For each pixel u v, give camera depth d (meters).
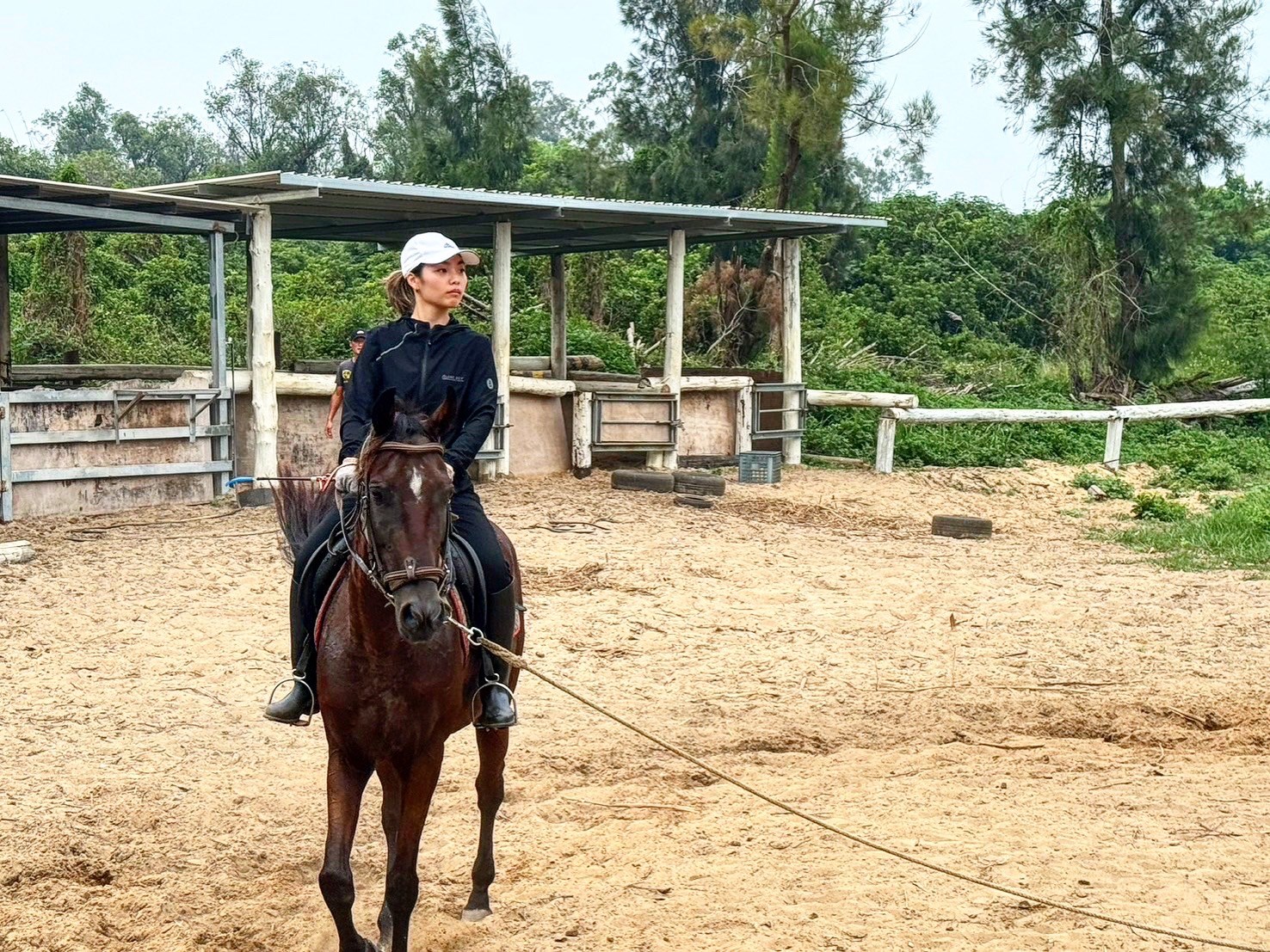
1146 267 29.45
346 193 16.70
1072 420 22.67
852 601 12.21
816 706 8.91
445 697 4.87
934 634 11.03
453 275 5.27
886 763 7.76
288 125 57.41
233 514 15.62
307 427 17.64
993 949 5.22
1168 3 28.83
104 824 6.61
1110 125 28.50
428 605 4.37
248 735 8.05
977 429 24.34
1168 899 5.74
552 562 13.42
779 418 22.45
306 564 5.25
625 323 32.72
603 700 8.97
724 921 5.47
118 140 66.94
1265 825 6.71
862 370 29.22
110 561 12.88
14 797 6.96
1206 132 28.83
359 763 4.89
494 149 35.50
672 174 34.34
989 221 40.09
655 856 6.21
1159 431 26.42
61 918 5.54
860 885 5.84
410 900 4.76
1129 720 8.66
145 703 8.66
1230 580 13.48
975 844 6.38
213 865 6.12
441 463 4.61
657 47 37.62
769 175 26.52
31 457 14.93
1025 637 10.95
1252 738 8.34
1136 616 11.70
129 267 31.58
